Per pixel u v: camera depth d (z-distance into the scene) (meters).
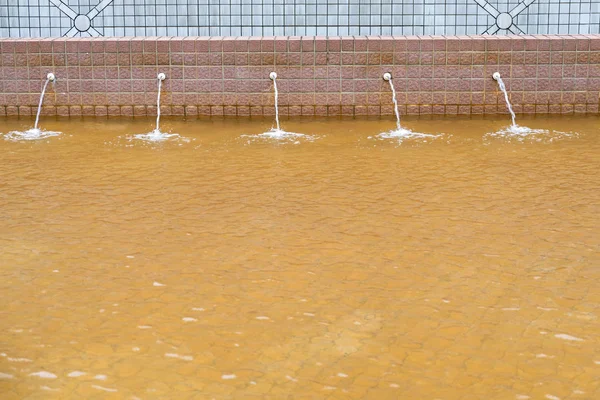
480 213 3.79
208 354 2.42
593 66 6.24
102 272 3.08
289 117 6.35
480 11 7.84
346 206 3.92
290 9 7.86
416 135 5.69
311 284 2.95
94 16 7.88
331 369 2.32
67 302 2.80
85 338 2.53
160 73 6.27
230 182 4.39
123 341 2.51
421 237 3.46
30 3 7.84
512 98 6.31
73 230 3.58
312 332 2.56
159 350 2.45
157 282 2.98
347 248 3.33
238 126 6.08
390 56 6.23
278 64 6.25
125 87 6.31
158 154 5.12
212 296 2.85
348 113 6.34
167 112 6.36
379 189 4.23
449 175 4.52
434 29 7.89
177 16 7.88
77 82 6.31
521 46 6.21
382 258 3.21
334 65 6.25
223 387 2.23
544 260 3.17
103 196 4.13
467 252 3.27
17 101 6.35
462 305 2.76
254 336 2.54
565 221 3.66
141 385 2.24
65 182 4.41
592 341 2.49
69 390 2.22
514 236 3.46
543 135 5.65
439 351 2.43
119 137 5.68
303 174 4.56
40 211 3.87
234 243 3.40
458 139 5.54
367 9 7.86
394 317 2.67
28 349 2.45
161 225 3.64
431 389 2.21
